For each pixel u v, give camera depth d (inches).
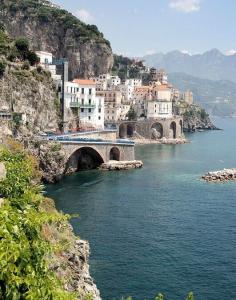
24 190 1204.5
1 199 1141.1
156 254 2608.3
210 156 7539.4
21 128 4751.5
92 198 3932.1
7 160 1606.8
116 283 2208.4
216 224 3260.3
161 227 3142.2
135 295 2095.2
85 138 5565.9
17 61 5979.3
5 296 618.5
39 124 5669.3
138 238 2881.4
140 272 2347.4
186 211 3612.2
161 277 2300.7
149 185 4611.2
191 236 2965.1
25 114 5216.5
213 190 4463.6
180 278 2297.0
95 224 3149.6
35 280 657.0
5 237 639.8
